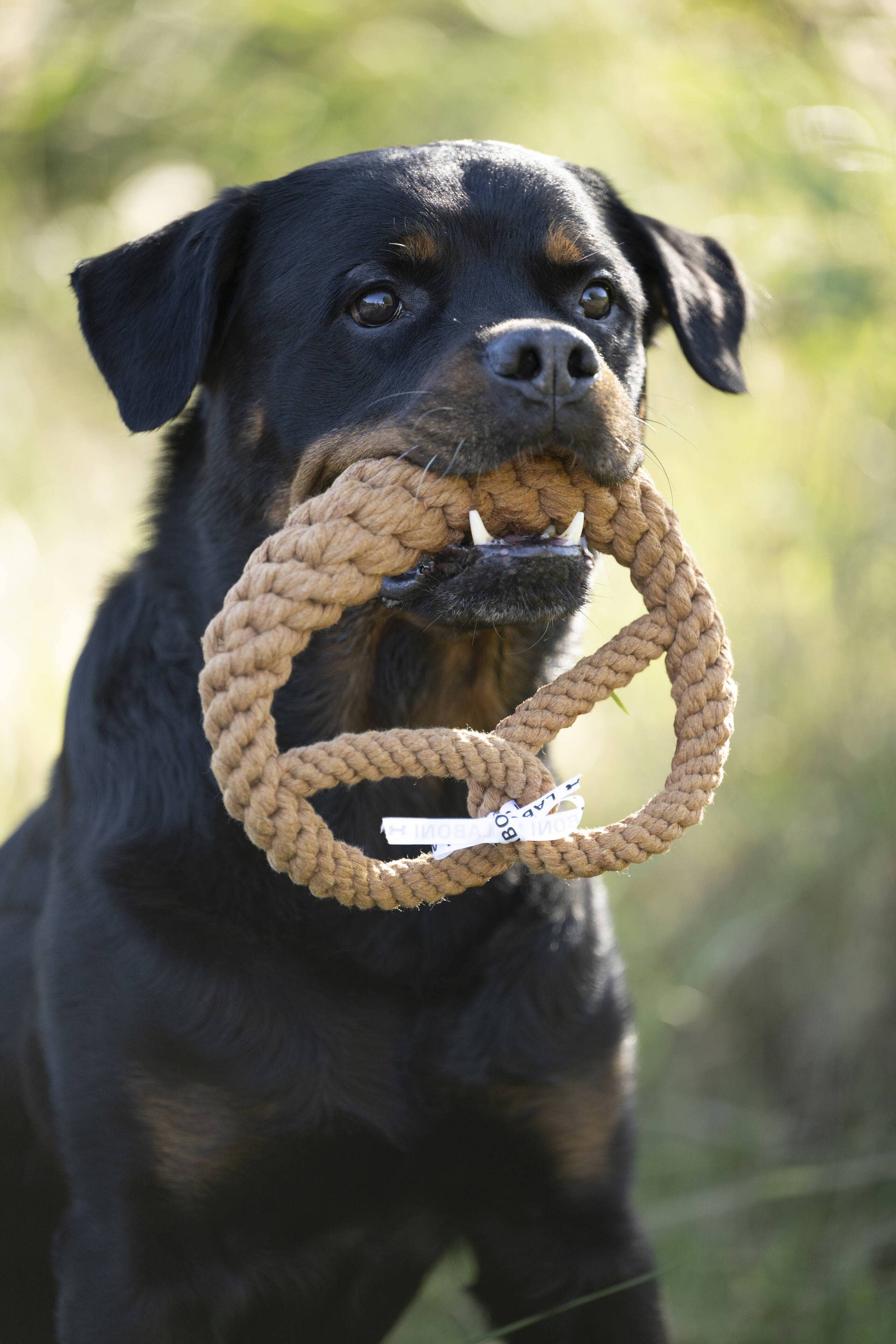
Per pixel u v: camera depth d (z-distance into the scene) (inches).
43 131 448.5
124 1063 148.8
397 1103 151.7
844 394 258.8
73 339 397.7
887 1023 213.2
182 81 458.3
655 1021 234.8
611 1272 158.7
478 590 133.8
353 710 162.9
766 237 254.5
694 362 178.1
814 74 269.7
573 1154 157.5
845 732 239.1
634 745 282.2
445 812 165.3
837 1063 215.5
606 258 159.6
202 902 151.1
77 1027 151.7
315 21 471.2
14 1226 175.3
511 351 131.9
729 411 302.5
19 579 307.0
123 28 464.8
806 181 245.0
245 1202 150.7
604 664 126.6
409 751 117.2
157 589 166.6
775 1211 210.8
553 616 136.3
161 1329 147.6
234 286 164.6
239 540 160.9
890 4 262.5
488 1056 153.3
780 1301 196.4
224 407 163.8
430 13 458.3
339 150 426.6
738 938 229.9
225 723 118.4
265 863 151.3
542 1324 160.6
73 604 314.0
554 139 373.4
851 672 239.0
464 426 133.0
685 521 296.8
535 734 124.4
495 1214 159.9
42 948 159.3
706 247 193.2
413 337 149.8
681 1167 217.5
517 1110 154.7
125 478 366.6
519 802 116.9
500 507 134.1
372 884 118.1
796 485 263.3
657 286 183.2
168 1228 148.8
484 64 415.5
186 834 153.3
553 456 134.8
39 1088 162.2
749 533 279.3
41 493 338.3
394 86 432.5
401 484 130.0
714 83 296.8
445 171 155.9
